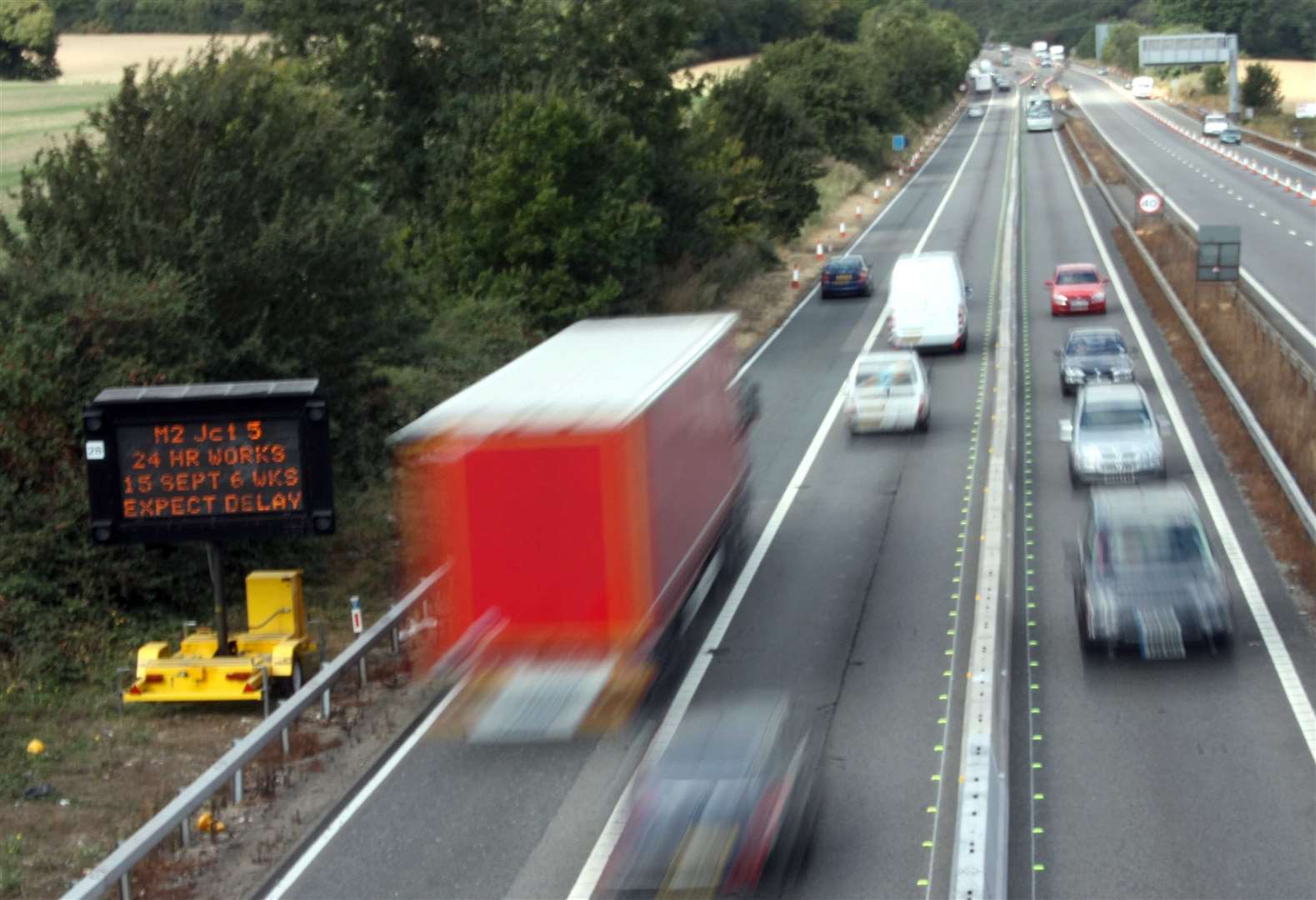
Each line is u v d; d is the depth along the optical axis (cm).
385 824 1450
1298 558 2144
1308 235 6019
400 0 4469
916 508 2625
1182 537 1836
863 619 2031
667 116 5059
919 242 6831
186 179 2236
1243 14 18900
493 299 3712
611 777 1541
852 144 9800
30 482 1938
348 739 1692
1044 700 1680
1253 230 6238
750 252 5844
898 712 1673
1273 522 2350
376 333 2455
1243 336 3756
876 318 4922
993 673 1542
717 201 5359
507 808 1474
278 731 1557
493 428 1564
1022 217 7362
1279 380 3170
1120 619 1755
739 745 1260
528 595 1570
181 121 2248
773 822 1204
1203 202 7338
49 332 1948
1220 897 1196
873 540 2441
